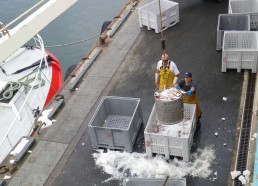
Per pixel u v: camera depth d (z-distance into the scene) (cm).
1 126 1124
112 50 1052
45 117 834
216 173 639
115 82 918
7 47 695
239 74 878
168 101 650
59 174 690
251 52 842
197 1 1262
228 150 680
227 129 726
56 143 760
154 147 674
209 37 1047
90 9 1917
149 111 809
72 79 953
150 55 1002
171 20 1118
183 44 1032
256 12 999
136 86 892
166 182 591
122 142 699
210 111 779
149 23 1104
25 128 1109
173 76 741
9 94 1201
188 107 698
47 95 1239
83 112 832
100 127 685
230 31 904
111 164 691
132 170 672
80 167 697
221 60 940
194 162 666
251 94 809
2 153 1025
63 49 1650
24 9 1966
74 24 1797
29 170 707
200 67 926
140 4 1284
